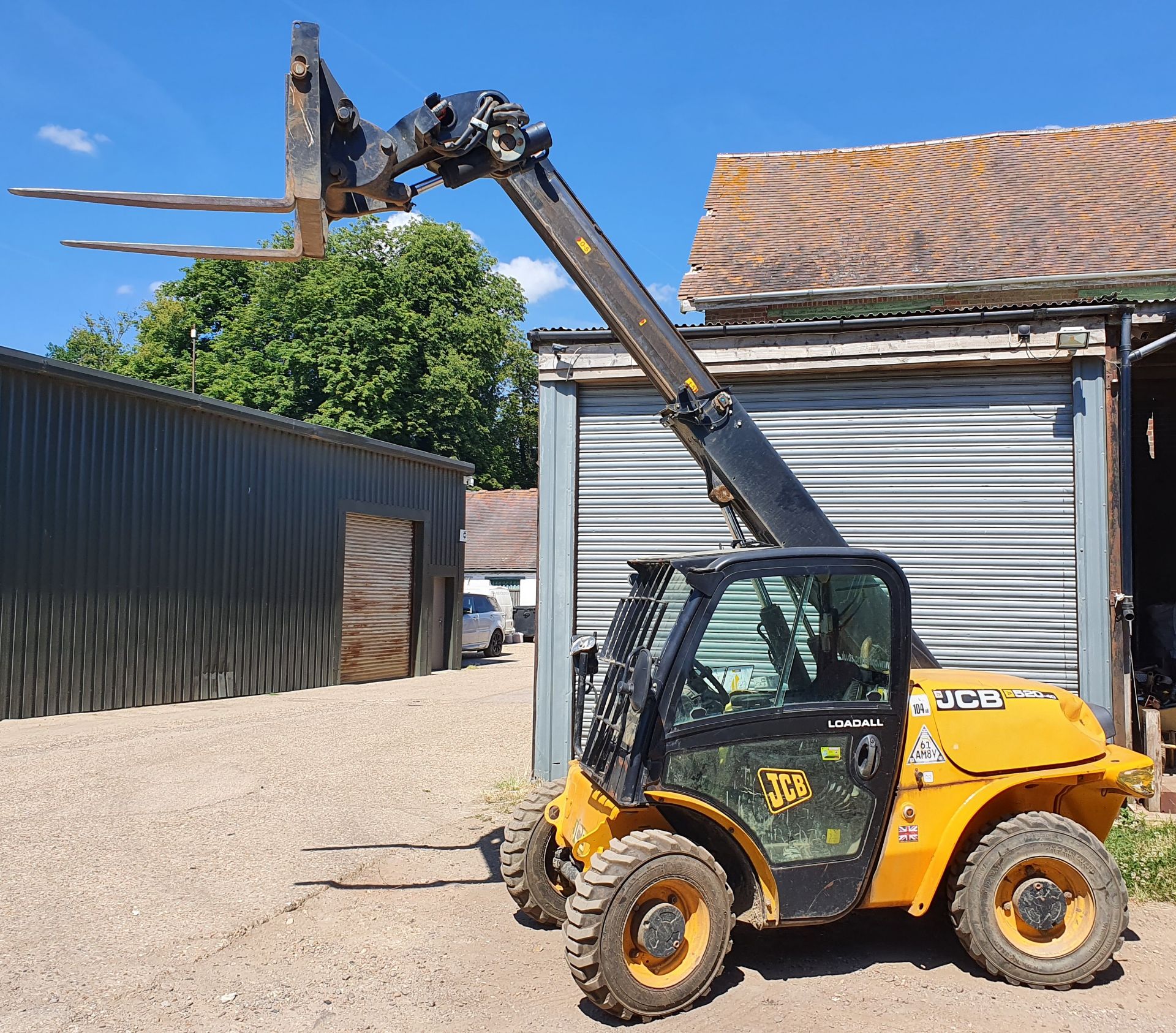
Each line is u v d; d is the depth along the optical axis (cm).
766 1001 452
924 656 561
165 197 455
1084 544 827
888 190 1611
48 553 1341
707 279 1462
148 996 461
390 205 518
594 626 931
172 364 4219
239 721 1344
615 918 427
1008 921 475
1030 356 836
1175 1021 431
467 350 4084
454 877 646
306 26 464
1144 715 811
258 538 1714
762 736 460
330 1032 424
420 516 2202
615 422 936
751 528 550
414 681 2022
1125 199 1467
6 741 1139
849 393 891
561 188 535
